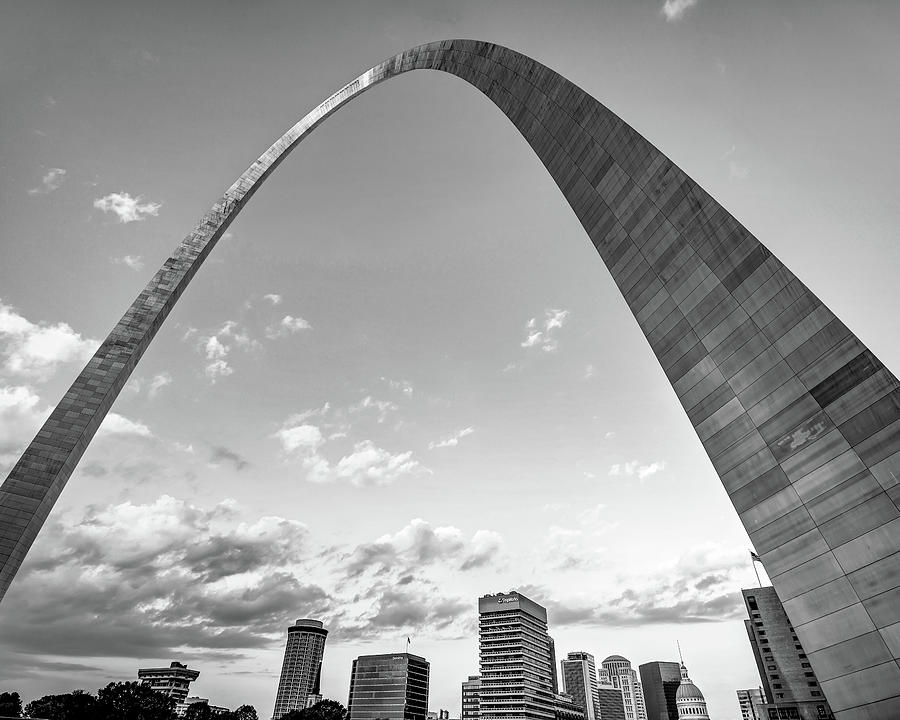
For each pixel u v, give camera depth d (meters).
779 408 21.78
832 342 20.84
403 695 192.62
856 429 19.55
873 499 18.55
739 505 22.39
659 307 27.02
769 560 20.94
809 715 126.25
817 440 20.44
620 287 29.31
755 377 22.77
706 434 24.11
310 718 177.00
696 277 25.61
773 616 142.00
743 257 24.11
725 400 23.59
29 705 102.81
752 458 22.23
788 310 22.31
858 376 19.92
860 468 19.11
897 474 18.19
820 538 19.58
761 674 140.25
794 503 20.56
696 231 26.00
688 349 25.42
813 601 19.30
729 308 24.17
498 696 194.62
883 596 17.56
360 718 194.00
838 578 18.81
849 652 17.98
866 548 18.33
